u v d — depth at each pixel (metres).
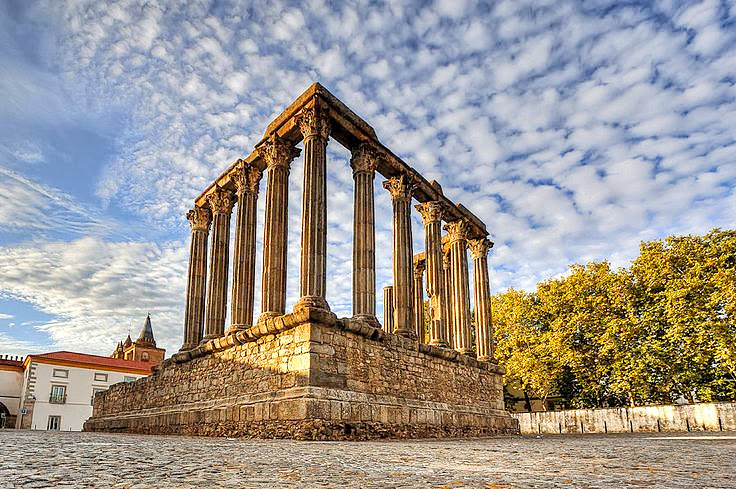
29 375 61.28
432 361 24.59
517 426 30.02
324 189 21.47
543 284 46.00
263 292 21.69
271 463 7.93
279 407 17.62
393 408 19.95
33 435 17.03
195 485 5.51
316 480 6.12
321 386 17.75
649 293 39.28
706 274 36.25
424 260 35.19
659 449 13.13
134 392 29.95
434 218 29.33
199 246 31.09
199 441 14.29
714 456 10.76
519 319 46.69
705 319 35.19
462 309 30.77
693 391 37.62
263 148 24.22
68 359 64.31
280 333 19.31
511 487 5.82
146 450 9.91
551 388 45.59
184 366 25.06
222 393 21.67
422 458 9.44
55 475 6.03
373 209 23.64
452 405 24.75
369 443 14.78
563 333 41.44
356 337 20.00
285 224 23.06
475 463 8.71
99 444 11.53
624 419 37.31
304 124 22.11
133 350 85.19
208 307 27.97
